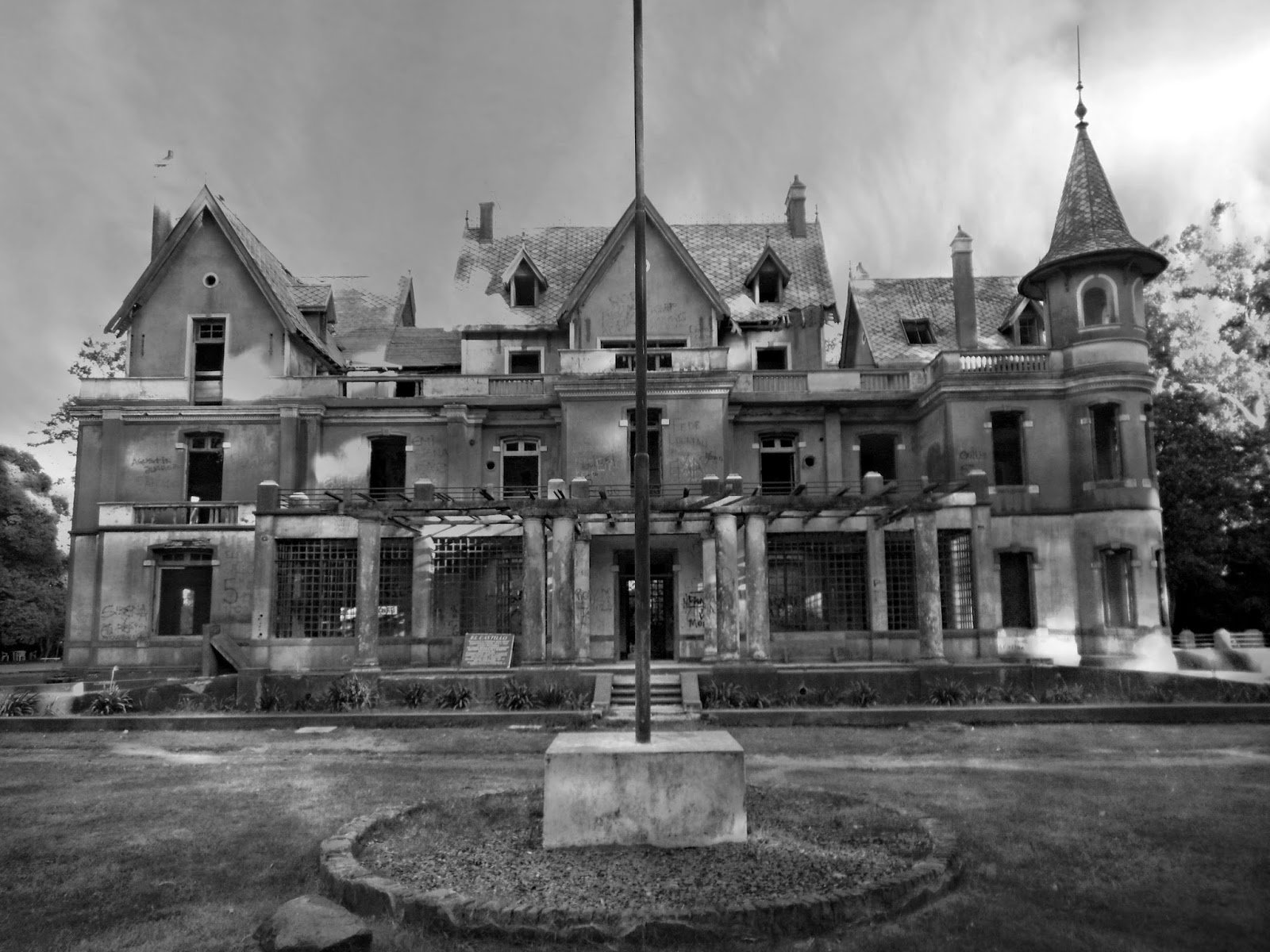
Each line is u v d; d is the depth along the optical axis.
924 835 8.79
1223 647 30.14
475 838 8.95
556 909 6.68
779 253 38.06
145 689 21.44
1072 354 29.73
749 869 7.74
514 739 17.92
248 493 30.97
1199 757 14.99
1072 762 14.45
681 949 6.44
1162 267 29.94
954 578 26.78
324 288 36.50
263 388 31.64
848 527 25.56
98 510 30.83
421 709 21.33
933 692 21.55
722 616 22.94
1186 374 38.16
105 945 6.80
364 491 31.19
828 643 25.30
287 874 8.42
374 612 23.52
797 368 34.53
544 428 31.89
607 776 8.55
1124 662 27.59
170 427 31.39
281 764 14.98
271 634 25.36
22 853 9.25
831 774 13.24
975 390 29.70
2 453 45.38
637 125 10.12
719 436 29.30
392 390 33.28
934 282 38.09
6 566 44.56
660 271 32.91
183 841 9.66
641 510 9.51
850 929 6.74
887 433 32.31
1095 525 28.69
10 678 29.02
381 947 6.50
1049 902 7.39
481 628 27.23
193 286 32.28
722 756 8.61
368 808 11.12
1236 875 8.07
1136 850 8.84
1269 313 38.06
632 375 29.50
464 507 23.77
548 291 36.16
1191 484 35.28
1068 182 31.31
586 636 25.17
